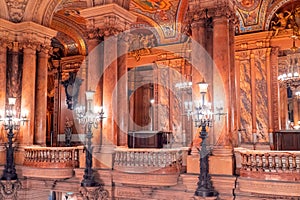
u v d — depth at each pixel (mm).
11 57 11953
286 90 15469
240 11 14305
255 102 14203
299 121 15227
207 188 7953
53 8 12633
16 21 12109
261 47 14156
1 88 11617
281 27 13898
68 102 17609
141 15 15812
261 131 14047
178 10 15336
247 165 7977
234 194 8188
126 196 9562
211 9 9031
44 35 12344
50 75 18781
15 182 10820
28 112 11758
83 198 9445
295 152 7562
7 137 11172
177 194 8977
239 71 14531
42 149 10703
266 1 13898
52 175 10352
